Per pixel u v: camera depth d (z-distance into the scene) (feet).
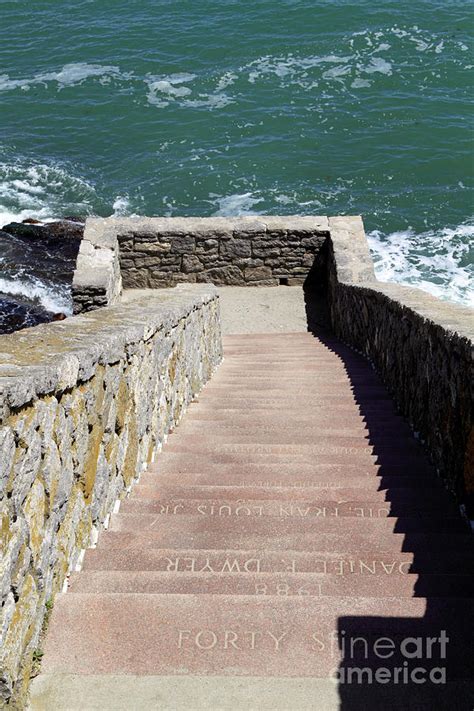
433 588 10.85
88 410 12.25
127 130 85.05
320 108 87.04
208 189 73.82
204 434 20.01
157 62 99.66
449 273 59.52
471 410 13.93
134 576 11.12
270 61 98.12
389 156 77.56
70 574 11.18
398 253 62.54
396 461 17.35
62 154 80.59
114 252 40.91
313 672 9.05
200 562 11.76
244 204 71.26
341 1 113.91
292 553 11.92
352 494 14.99
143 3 120.78
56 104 90.99
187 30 108.47
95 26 112.68
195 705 8.65
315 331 41.55
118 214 69.92
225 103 89.15
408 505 14.49
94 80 96.07
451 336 15.57
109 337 13.64
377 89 90.33
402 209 69.31
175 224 43.29
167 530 13.17
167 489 15.33
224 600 10.21
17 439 9.14
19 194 72.13
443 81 91.50
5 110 89.71
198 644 9.52
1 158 78.95
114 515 13.70
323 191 72.64
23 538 9.32
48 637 9.78
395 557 11.87
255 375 29.81
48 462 10.27
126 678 9.09
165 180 75.36
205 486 15.31
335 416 21.76
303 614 9.93
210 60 99.45
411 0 113.50
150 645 9.52
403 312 21.98
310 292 44.39
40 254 59.82
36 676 9.27
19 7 122.01
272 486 15.39
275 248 43.68
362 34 103.40
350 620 9.83
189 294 27.04
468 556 11.95
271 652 9.36
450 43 99.91
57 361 10.66
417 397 19.57
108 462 13.64
